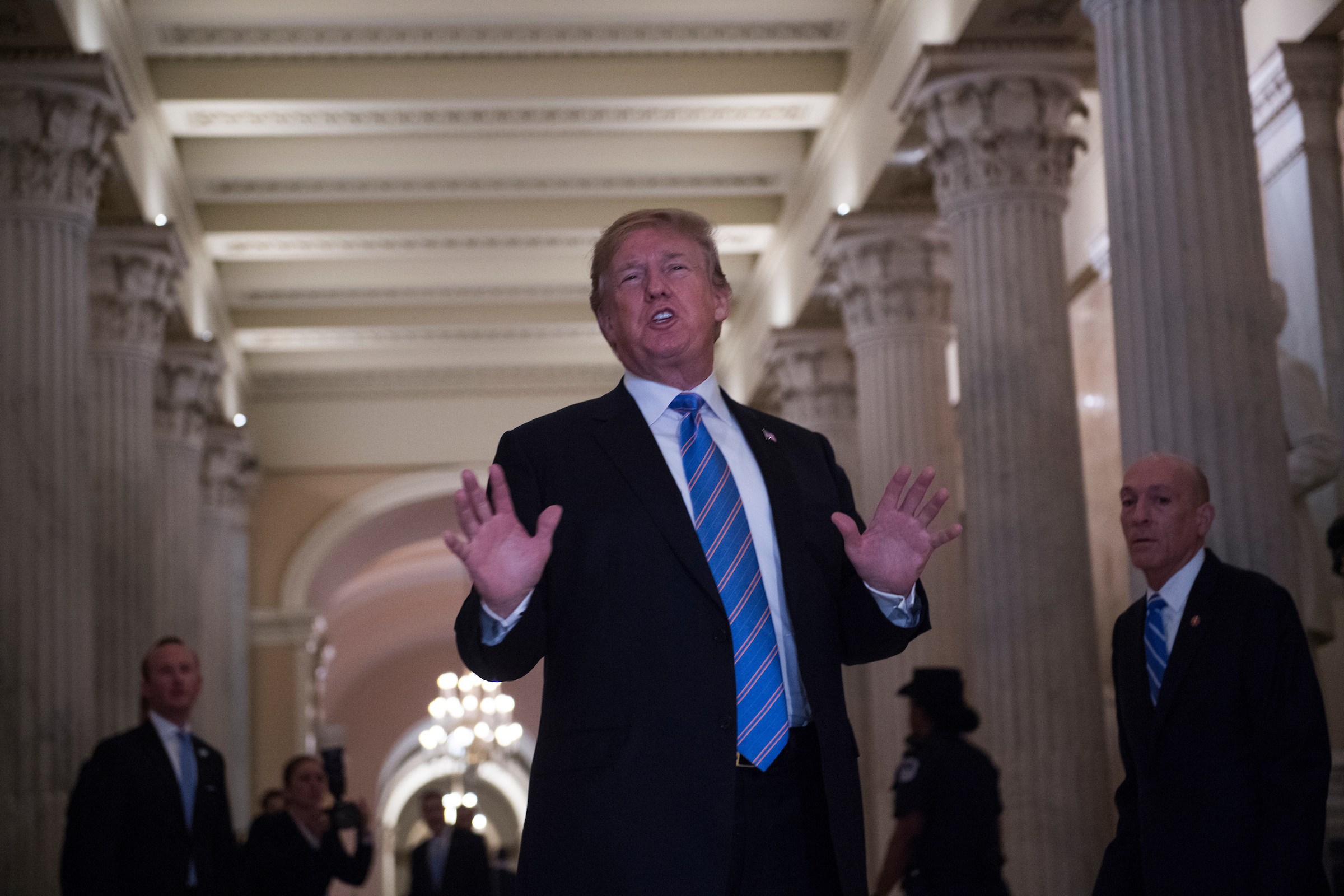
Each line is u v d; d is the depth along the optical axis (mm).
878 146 12094
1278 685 3551
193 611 15938
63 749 8562
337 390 21672
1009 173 9453
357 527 21578
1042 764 8688
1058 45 9523
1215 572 3770
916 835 5809
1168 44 6508
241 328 19391
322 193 15414
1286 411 7719
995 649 8906
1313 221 8789
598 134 15156
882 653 2613
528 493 2562
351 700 35031
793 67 13500
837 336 15703
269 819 7637
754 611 2492
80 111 9258
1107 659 12000
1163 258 6352
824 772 2428
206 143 14758
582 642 2455
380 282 18281
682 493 2561
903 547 2467
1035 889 8539
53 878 8367
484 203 16703
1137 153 6508
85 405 9234
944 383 12555
